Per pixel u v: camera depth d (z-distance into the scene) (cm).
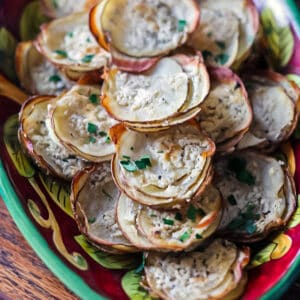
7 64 44
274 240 37
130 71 40
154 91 39
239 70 44
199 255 36
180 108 37
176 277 35
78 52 44
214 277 35
